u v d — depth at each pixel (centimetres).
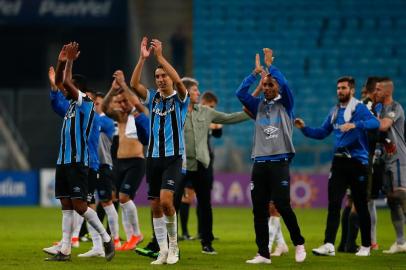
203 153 4391
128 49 12425
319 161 9738
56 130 10788
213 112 4459
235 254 4406
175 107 3747
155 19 12738
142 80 11944
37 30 13312
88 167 3900
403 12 12350
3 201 9925
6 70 13750
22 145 10512
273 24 12294
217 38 12181
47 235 5703
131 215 4681
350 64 12069
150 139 3791
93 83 13525
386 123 4434
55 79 3938
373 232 4778
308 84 11881
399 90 11894
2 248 4706
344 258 4181
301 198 9412
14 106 10844
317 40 12200
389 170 4547
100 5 12150
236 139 10988
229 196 9612
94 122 4319
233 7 12338
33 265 3756
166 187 3694
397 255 4362
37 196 9950
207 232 4462
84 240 5272
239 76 11969
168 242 4106
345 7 12388
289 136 3850
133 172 4722
